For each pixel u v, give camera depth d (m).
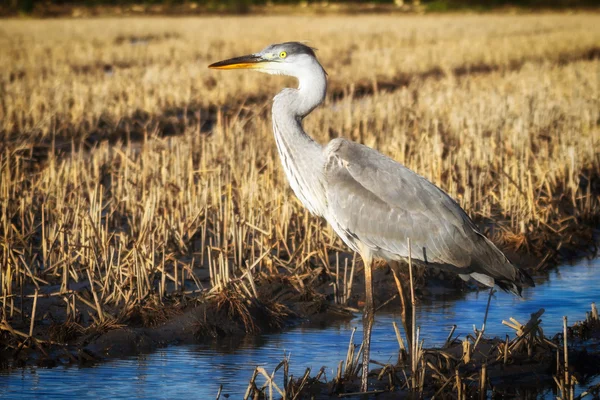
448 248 8.35
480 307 10.81
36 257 11.49
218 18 78.25
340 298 10.93
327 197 8.62
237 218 11.88
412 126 20.28
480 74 32.97
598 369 8.53
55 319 9.62
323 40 49.00
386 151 16.30
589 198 14.52
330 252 12.25
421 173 14.41
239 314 9.91
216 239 12.11
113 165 15.98
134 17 81.88
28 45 43.72
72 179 14.47
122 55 39.72
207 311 9.86
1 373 8.38
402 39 50.22
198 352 9.12
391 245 8.45
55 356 8.85
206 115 23.78
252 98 26.88
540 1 97.31
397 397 7.68
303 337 9.72
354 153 8.57
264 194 12.85
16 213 13.07
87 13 87.50
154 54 40.16
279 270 11.51
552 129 19.47
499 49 42.78
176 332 9.54
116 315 9.69
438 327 9.91
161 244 11.26
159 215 12.27
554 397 7.81
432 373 8.09
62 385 8.04
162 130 21.77
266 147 16.88
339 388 7.84
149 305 9.87
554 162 16.08
